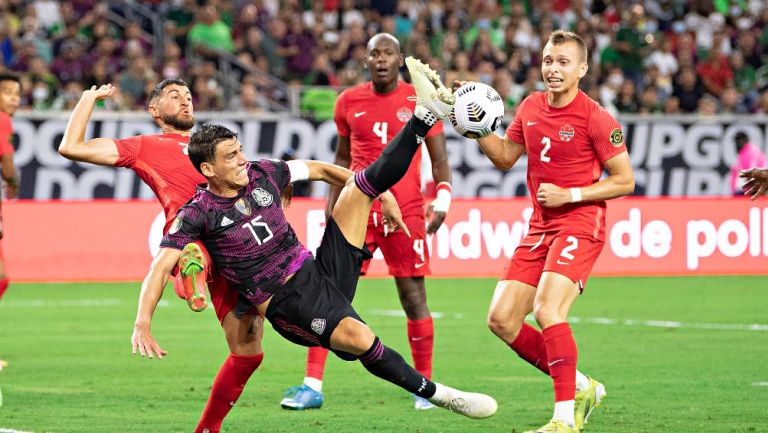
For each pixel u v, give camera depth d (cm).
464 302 2670
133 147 1229
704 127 3484
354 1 4459
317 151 3394
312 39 4172
